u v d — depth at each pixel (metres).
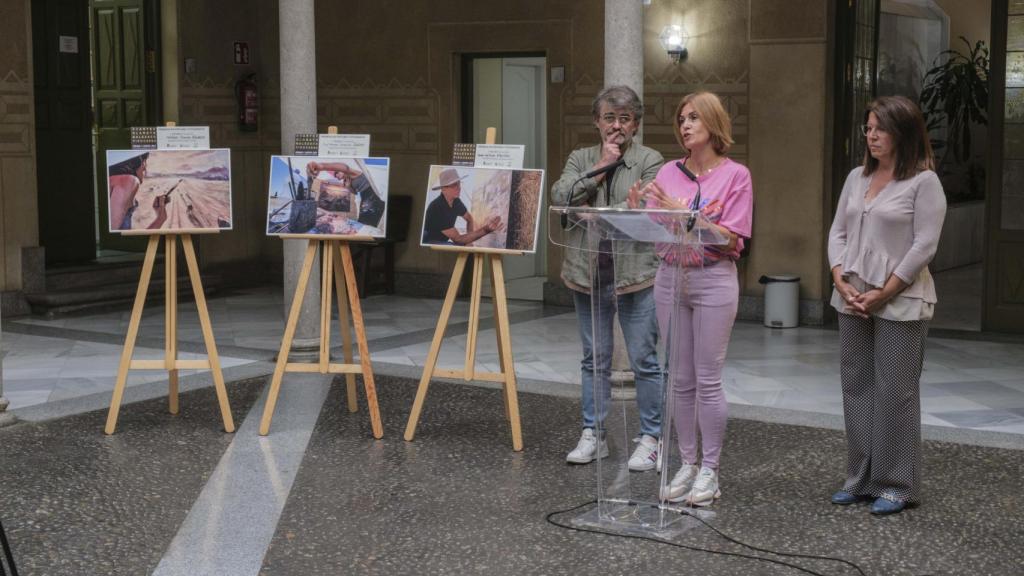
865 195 4.82
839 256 4.91
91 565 4.32
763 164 9.76
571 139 10.66
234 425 6.25
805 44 9.51
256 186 12.27
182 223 6.19
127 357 6.14
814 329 9.48
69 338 9.05
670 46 9.95
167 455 5.72
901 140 4.69
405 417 6.45
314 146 6.29
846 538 4.55
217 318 10.08
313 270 7.79
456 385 7.25
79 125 11.48
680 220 4.31
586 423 5.58
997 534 4.58
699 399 4.91
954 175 14.62
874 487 4.90
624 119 5.15
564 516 4.81
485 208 5.89
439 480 5.31
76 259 11.52
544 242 12.56
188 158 6.24
